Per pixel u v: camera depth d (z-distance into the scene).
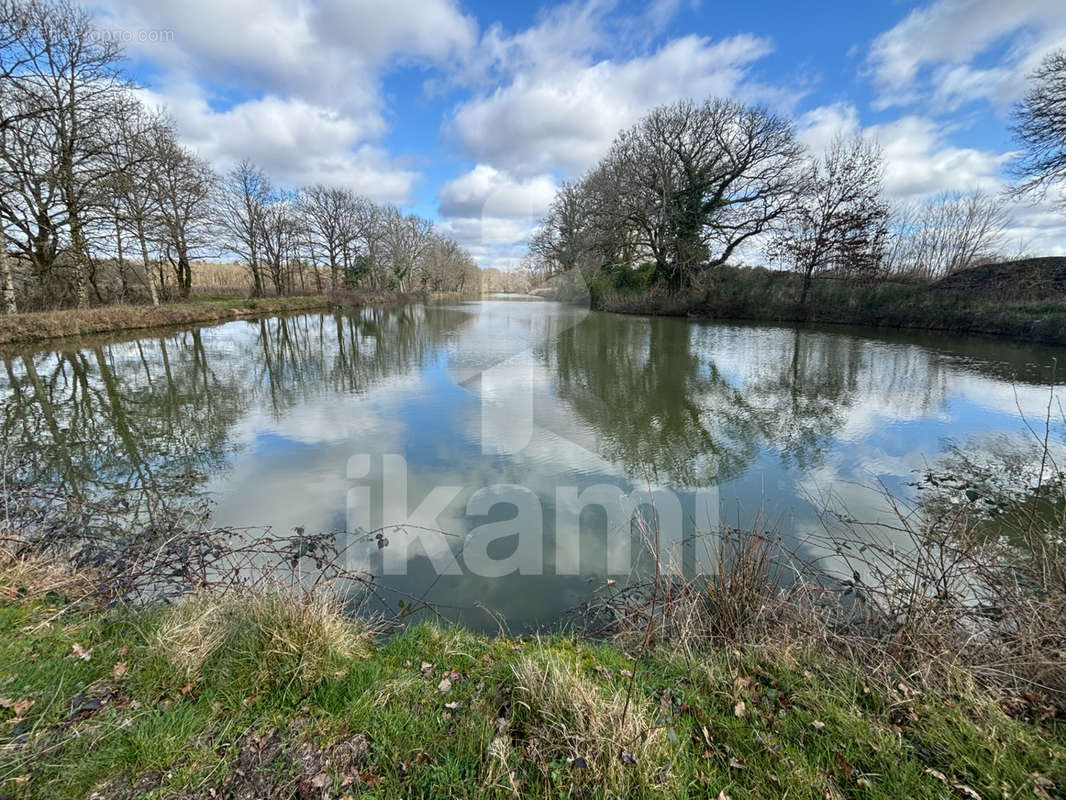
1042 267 15.65
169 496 4.45
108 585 2.69
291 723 1.69
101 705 1.71
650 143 20.31
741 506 4.28
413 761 1.56
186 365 11.38
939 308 15.55
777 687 1.96
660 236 20.03
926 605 2.31
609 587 3.06
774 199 19.56
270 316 24.52
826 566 3.32
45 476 4.94
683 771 1.52
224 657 1.96
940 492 4.53
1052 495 4.33
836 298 18.02
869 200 17.77
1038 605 2.22
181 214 21.81
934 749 1.60
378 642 2.43
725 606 2.54
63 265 15.12
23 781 1.40
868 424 6.72
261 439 6.05
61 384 9.29
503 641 2.43
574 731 1.62
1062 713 1.79
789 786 1.47
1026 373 9.80
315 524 3.90
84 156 14.16
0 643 2.00
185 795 1.41
